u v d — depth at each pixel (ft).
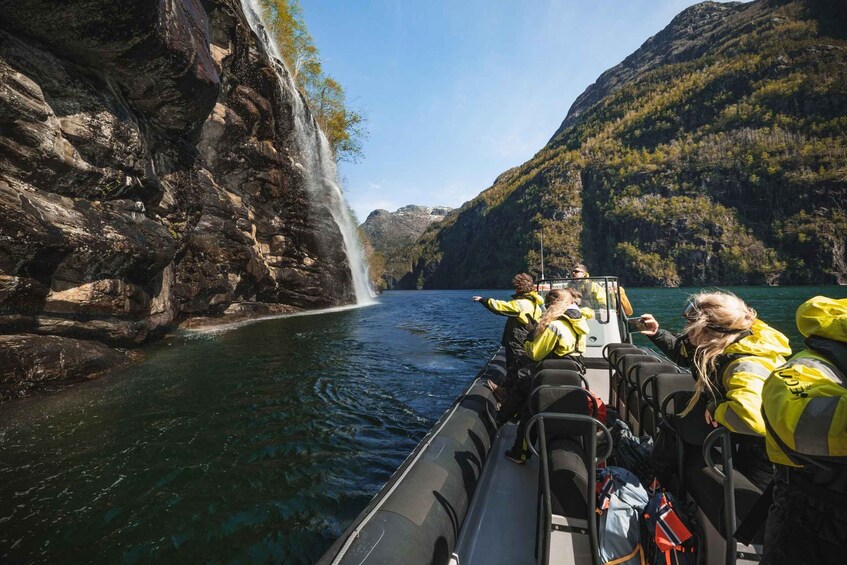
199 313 50.49
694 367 6.22
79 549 9.03
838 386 3.66
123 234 27.22
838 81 510.58
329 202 91.25
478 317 68.69
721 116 590.55
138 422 16.75
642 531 6.23
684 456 6.75
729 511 5.28
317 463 13.55
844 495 3.58
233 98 55.88
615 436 9.62
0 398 18.85
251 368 26.50
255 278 62.39
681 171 535.19
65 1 21.56
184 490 11.64
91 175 25.49
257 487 11.93
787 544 3.98
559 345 10.23
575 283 20.34
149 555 8.91
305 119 81.71
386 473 13.05
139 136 30.04
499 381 16.62
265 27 87.25
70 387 21.47
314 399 20.27
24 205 20.49
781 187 446.19
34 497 11.09
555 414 6.61
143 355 30.17
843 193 407.64
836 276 366.43
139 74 29.76
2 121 20.27
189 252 47.37
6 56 20.76
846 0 627.46
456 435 10.77
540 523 7.14
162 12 28.32
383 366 28.22
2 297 19.98
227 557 8.96
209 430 16.10
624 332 20.34
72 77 24.89
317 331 45.80
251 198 63.52
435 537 7.09
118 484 11.87
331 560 6.08
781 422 3.88
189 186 44.19
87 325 25.21
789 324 58.03
